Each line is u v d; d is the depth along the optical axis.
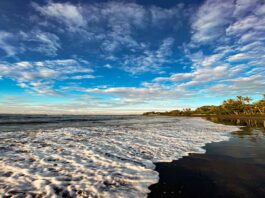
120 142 13.48
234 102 107.06
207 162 8.88
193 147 12.33
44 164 7.87
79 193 5.37
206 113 147.00
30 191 5.37
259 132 22.11
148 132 20.56
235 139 16.17
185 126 30.78
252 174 7.28
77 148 11.06
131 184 6.14
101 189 5.68
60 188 5.64
